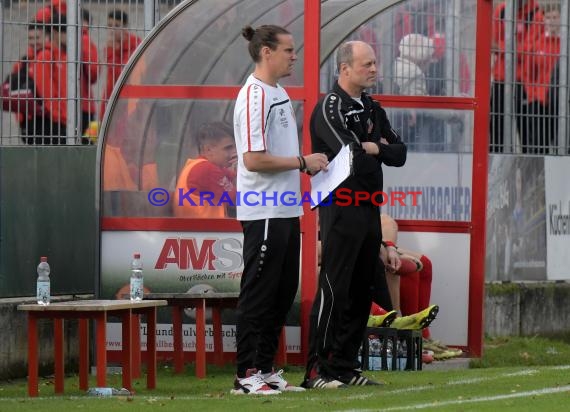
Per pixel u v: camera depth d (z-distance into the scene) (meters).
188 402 26.50
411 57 40.94
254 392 28.05
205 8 37.09
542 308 47.12
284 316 28.80
